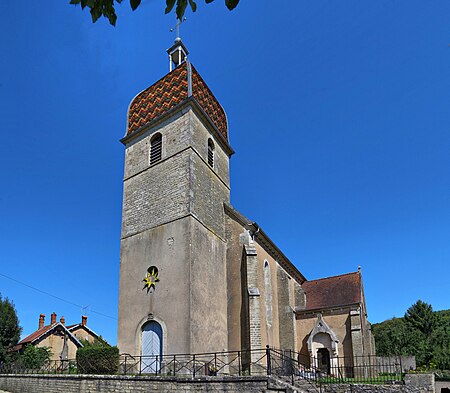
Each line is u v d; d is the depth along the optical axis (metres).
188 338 19.09
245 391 14.44
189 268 20.47
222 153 28.00
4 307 37.69
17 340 37.56
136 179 25.66
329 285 33.22
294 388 13.78
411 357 29.42
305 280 35.34
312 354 28.42
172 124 25.08
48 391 21.28
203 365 17.92
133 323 21.59
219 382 14.90
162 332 20.17
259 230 24.11
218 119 28.50
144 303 21.62
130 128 27.83
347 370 27.02
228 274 23.69
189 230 21.41
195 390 15.24
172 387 15.78
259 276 24.06
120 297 22.83
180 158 23.67
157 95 27.19
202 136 25.30
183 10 4.31
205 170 24.73
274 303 26.61
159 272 21.72
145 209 24.19
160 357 19.83
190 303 19.70
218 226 24.53
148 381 16.50
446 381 22.56
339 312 29.39
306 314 30.34
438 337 47.94
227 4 3.98
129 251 23.72
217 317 21.72
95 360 19.45
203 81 27.48
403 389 17.77
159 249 22.31
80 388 19.02
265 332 23.33
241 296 22.67
